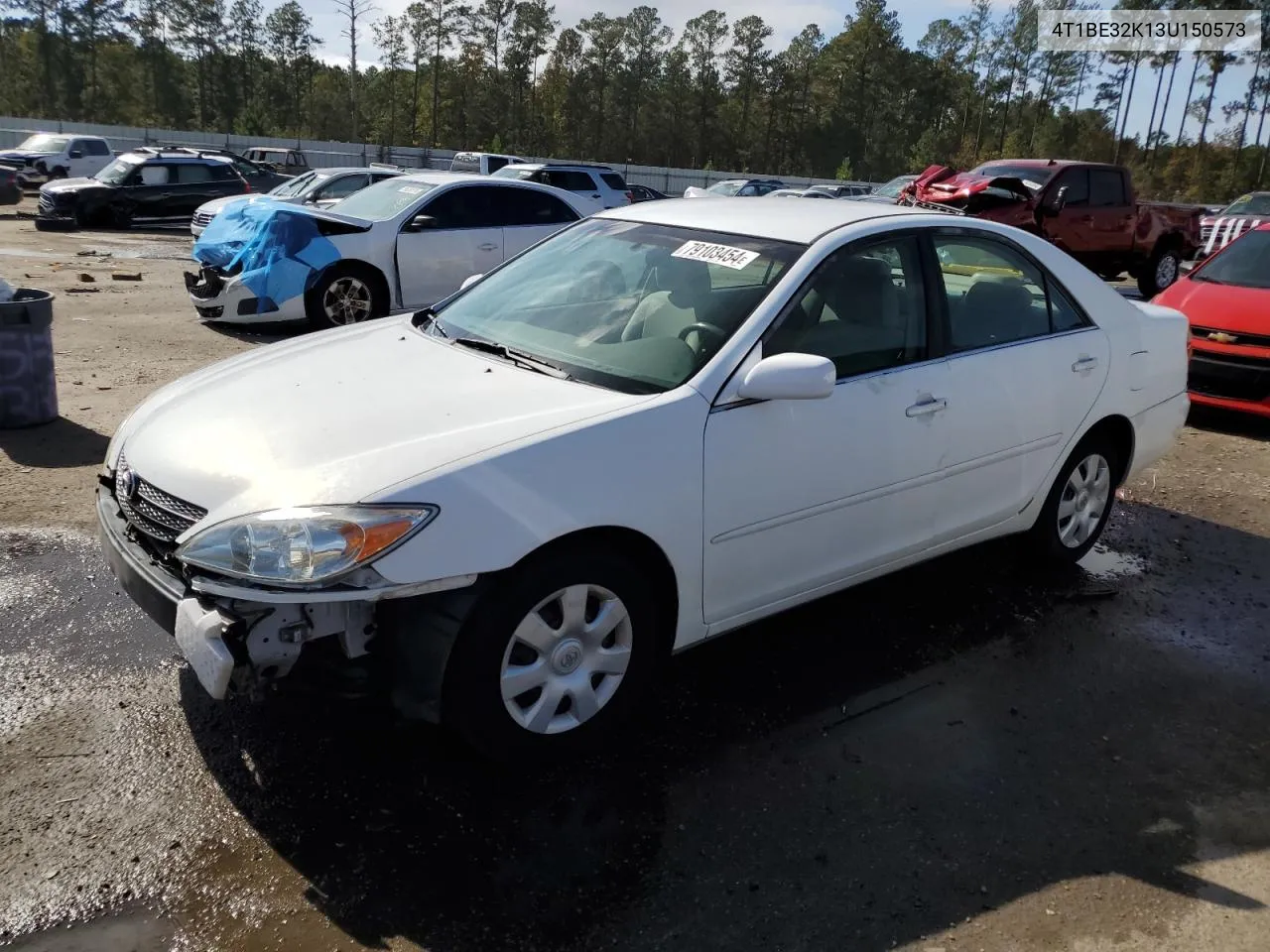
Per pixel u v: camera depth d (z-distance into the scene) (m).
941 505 3.90
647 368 3.25
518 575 2.77
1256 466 6.78
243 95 94.62
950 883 2.67
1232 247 8.41
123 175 21.33
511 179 10.73
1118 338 4.57
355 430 2.92
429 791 2.91
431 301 10.21
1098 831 2.92
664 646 3.23
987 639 4.07
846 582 3.70
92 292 12.03
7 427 6.14
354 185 15.89
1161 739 3.43
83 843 2.64
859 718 3.43
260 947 2.34
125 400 7.01
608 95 97.75
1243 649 4.13
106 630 3.76
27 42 87.12
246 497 2.68
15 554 4.36
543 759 2.99
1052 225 14.53
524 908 2.49
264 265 9.43
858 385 3.50
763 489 3.24
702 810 2.90
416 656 2.75
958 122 98.25
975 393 3.89
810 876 2.66
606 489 2.86
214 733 3.14
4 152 28.08
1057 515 4.52
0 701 3.26
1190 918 2.58
